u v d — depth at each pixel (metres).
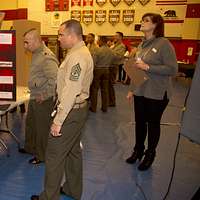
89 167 2.90
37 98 2.67
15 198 2.27
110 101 5.78
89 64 1.83
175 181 2.69
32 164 2.89
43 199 1.94
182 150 3.55
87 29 10.73
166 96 2.65
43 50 2.64
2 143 3.21
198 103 1.37
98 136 3.92
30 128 3.05
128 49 9.72
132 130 4.27
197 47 9.25
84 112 1.89
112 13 10.27
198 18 9.14
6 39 2.52
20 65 3.93
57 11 11.00
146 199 2.36
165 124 4.71
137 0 9.84
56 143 1.83
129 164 3.03
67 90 1.70
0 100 2.69
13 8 11.59
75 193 2.22
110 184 2.57
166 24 9.56
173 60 2.52
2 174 2.66
